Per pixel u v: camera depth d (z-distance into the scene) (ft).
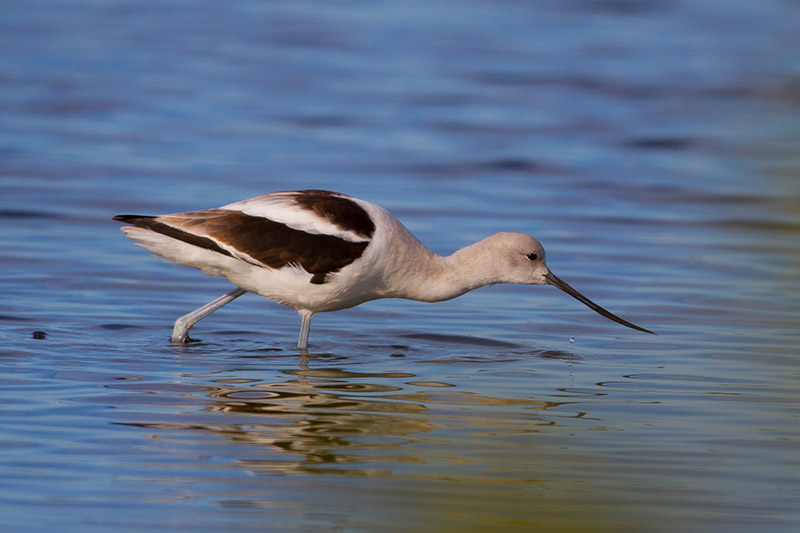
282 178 65.92
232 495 25.84
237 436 29.96
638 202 64.08
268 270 38.52
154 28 110.11
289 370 36.81
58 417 31.09
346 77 94.12
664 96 90.53
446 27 113.70
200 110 82.79
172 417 31.37
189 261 38.91
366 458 28.40
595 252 54.03
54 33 105.91
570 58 102.27
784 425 31.73
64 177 64.85
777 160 72.08
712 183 68.23
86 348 38.32
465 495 25.66
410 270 40.01
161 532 23.90
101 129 76.64
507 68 98.17
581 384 35.78
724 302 46.19
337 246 38.52
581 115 84.64
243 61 98.63
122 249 52.21
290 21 114.73
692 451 29.45
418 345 40.68
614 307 45.68
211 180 65.00
